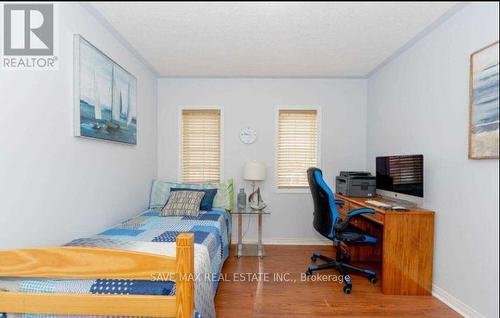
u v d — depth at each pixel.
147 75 3.20
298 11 1.95
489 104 1.69
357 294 2.26
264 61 2.97
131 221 2.55
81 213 1.93
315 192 2.55
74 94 1.80
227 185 3.41
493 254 1.69
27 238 1.48
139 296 1.17
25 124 1.46
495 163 1.67
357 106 3.62
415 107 2.51
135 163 2.88
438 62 2.19
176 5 1.87
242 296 2.22
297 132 3.64
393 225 2.23
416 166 2.32
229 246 3.34
